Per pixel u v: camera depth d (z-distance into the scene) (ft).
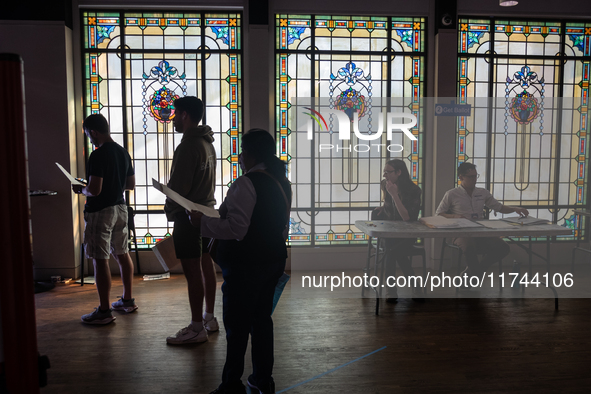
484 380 7.84
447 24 15.34
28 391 3.50
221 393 6.82
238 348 6.70
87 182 10.37
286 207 6.85
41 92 14.20
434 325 10.58
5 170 3.30
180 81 15.33
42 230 14.55
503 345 9.39
